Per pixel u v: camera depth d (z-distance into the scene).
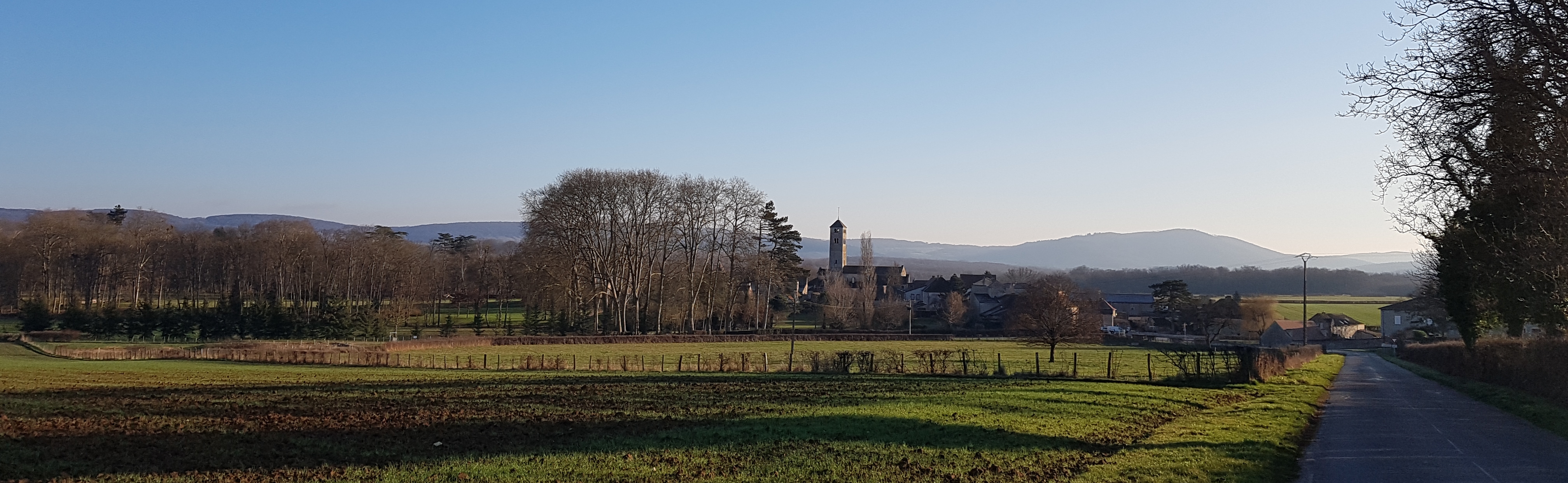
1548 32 20.86
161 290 119.00
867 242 142.62
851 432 21.28
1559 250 25.55
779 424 23.38
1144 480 15.20
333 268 111.62
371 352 64.69
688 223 97.75
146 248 114.38
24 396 32.44
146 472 17.14
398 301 104.06
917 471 16.02
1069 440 20.33
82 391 35.06
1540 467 17.64
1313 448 20.62
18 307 103.44
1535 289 28.91
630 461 17.33
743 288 114.75
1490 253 32.31
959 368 50.22
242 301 92.62
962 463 16.86
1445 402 33.97
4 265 103.38
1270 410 29.09
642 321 97.88
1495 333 53.81
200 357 62.34
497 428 23.81
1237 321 127.06
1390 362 76.12
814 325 123.12
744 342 93.44
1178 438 20.73
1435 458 19.00
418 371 50.94
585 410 28.42
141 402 30.83
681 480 15.19
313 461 18.30
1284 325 128.00
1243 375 41.09
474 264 133.12
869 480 15.11
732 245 100.12
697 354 73.50
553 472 16.11
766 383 40.66
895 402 29.95
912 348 86.31
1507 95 22.20
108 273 110.62
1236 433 21.92
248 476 16.62
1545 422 25.41
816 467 16.39
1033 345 85.38
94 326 84.69
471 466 17.05
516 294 129.75
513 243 180.62
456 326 104.06
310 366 55.94
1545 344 31.84
